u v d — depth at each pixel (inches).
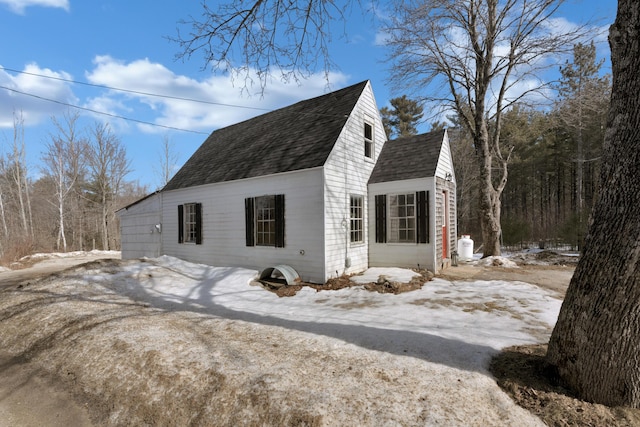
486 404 111.0
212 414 119.3
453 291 275.7
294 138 391.5
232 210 398.9
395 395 116.3
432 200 358.6
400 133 1138.7
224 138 547.5
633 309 100.3
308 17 193.0
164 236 500.4
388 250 388.5
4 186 1152.2
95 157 1160.2
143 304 270.8
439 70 520.1
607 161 108.9
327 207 323.3
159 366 149.5
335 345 163.9
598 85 498.3
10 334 225.8
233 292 301.1
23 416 138.3
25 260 659.4
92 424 129.5
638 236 98.1
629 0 102.7
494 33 461.1
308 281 328.5
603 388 105.4
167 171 1307.8
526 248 759.7
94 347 178.9
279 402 116.5
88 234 1266.0
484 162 487.5
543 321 195.6
